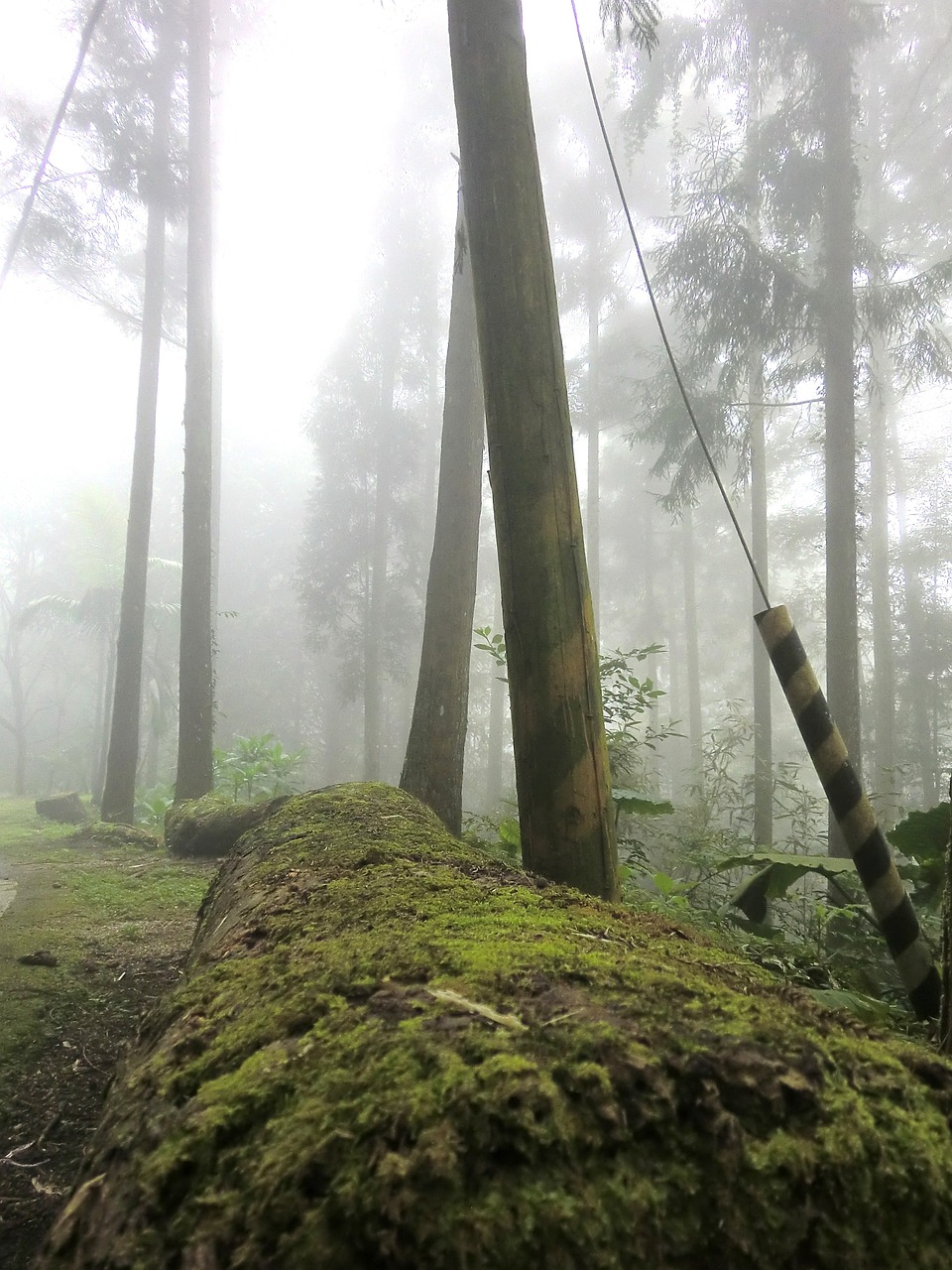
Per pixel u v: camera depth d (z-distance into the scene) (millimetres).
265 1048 836
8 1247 1710
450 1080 691
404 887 1532
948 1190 678
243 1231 605
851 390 8008
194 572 9125
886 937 1934
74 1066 2648
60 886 5598
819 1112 713
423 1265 566
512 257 2346
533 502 2252
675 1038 770
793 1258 635
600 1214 614
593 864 2160
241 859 2541
